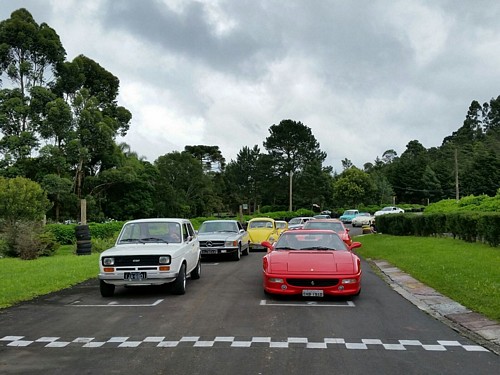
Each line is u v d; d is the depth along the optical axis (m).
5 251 19.91
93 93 52.09
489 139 123.06
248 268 16.06
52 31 45.44
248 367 5.68
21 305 9.82
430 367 5.68
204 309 9.13
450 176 99.12
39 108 42.69
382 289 11.42
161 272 10.38
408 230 27.39
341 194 81.12
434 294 10.50
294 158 89.25
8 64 44.44
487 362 5.88
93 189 47.19
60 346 6.71
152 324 7.96
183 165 64.44
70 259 18.30
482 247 16.69
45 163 41.84
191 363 5.86
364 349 6.42
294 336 7.09
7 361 6.04
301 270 9.80
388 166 119.44
